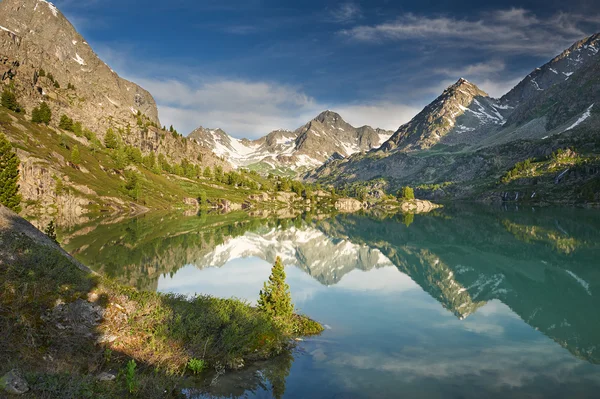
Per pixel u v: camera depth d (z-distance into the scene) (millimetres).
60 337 16844
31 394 11664
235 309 27875
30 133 157750
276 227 128750
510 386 19500
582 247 80125
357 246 90812
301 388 18469
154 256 61656
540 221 138625
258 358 21938
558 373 21297
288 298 30688
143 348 19047
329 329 28781
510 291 46281
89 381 14148
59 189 127062
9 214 27703
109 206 140250
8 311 16672
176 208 179500
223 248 75062
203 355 20141
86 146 192375
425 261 69688
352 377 19953
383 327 29562
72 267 23672
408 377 20234
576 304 40094
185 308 25781
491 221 148125
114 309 21109
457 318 32625
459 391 18719
